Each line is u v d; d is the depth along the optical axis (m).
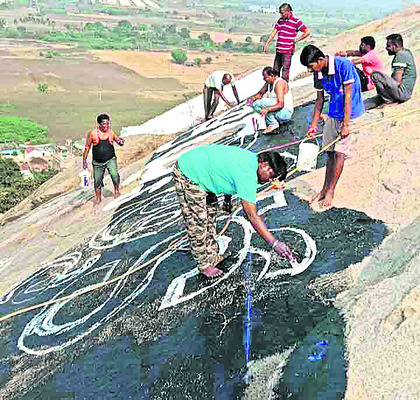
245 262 5.83
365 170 6.77
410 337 3.99
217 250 5.88
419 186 6.05
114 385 4.80
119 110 98.69
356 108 6.13
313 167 7.54
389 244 5.37
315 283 5.15
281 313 4.90
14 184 36.66
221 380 4.40
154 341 5.15
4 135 75.56
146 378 4.73
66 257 8.60
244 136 10.23
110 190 11.41
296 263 5.54
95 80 128.00
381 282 4.77
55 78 127.12
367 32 14.14
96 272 7.25
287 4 10.01
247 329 4.84
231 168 4.85
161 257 6.61
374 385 3.79
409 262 4.86
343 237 5.74
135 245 7.53
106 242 8.34
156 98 111.12
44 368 5.50
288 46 10.09
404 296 4.39
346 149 6.10
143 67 149.25
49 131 83.75
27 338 6.25
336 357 4.18
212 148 5.06
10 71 131.25
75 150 72.69
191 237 5.57
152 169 11.52
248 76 16.08
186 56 161.25
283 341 4.56
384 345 4.04
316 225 6.14
